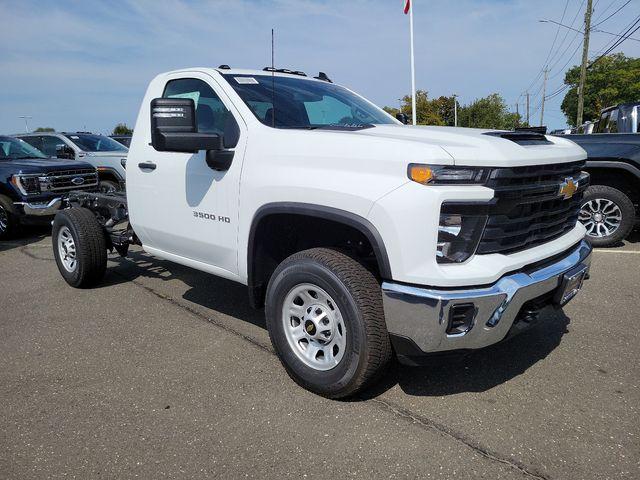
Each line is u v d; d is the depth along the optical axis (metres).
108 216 5.46
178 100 3.12
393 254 2.53
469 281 2.49
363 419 2.79
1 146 9.35
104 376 3.32
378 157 2.61
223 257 3.59
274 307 3.09
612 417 2.79
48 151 12.05
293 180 2.92
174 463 2.46
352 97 4.44
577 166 3.25
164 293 5.02
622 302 4.59
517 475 2.34
